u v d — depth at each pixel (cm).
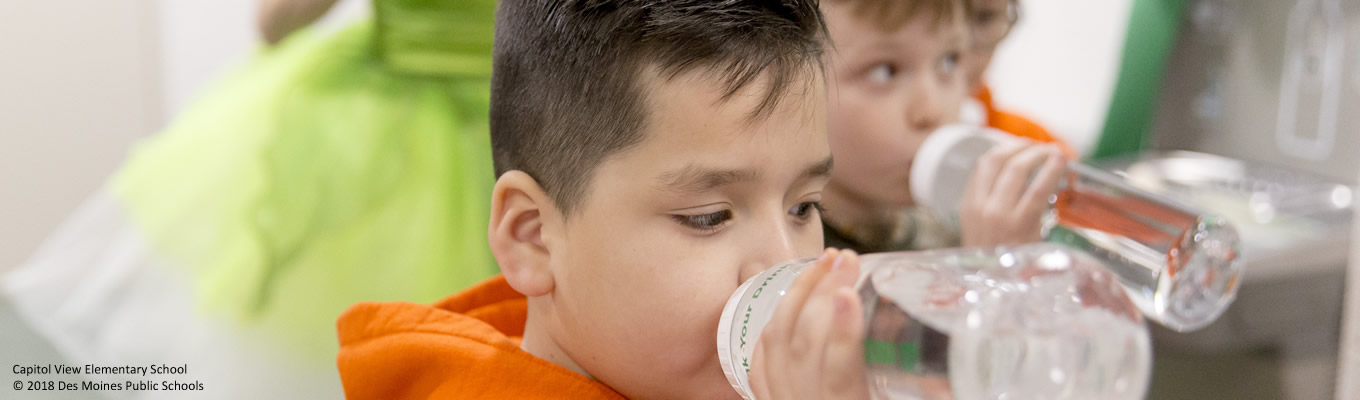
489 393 53
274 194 96
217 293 95
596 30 46
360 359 58
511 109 51
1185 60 125
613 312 48
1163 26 121
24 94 97
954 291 38
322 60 99
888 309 38
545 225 50
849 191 79
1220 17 122
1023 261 41
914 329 37
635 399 52
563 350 54
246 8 99
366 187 96
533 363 52
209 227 97
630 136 46
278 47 99
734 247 47
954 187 74
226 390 93
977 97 102
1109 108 123
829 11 73
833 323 38
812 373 39
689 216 46
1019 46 118
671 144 45
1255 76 120
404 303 59
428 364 56
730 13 46
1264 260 94
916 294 38
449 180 96
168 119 101
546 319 54
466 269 95
